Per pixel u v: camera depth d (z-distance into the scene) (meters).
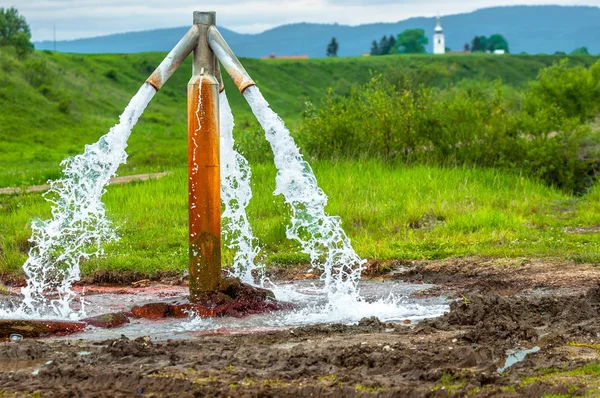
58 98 61.16
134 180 22.05
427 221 16.41
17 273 13.42
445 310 10.46
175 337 9.23
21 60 69.12
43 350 8.28
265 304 10.58
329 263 13.06
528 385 6.40
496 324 8.63
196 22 10.21
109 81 82.44
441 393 6.29
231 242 13.93
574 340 8.09
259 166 21.00
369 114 24.69
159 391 6.67
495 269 12.61
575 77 29.44
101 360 7.68
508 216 16.50
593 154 24.80
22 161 41.62
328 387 6.55
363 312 10.42
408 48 184.25
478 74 116.19
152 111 72.00
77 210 10.95
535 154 22.95
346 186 18.70
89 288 12.58
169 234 15.42
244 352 7.85
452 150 23.48
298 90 107.75
